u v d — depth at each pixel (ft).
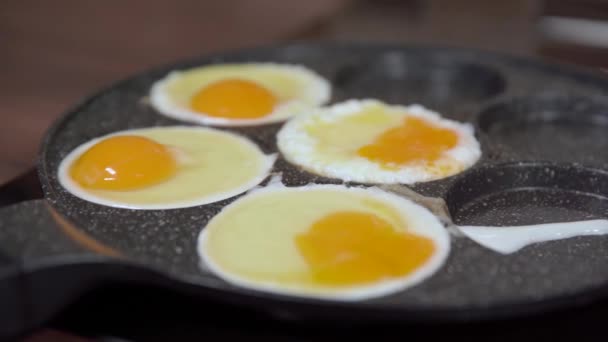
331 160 1.63
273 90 1.87
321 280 1.37
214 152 1.66
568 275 1.46
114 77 2.16
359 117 1.75
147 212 1.52
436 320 1.33
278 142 1.69
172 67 1.94
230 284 1.36
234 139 1.70
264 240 1.44
